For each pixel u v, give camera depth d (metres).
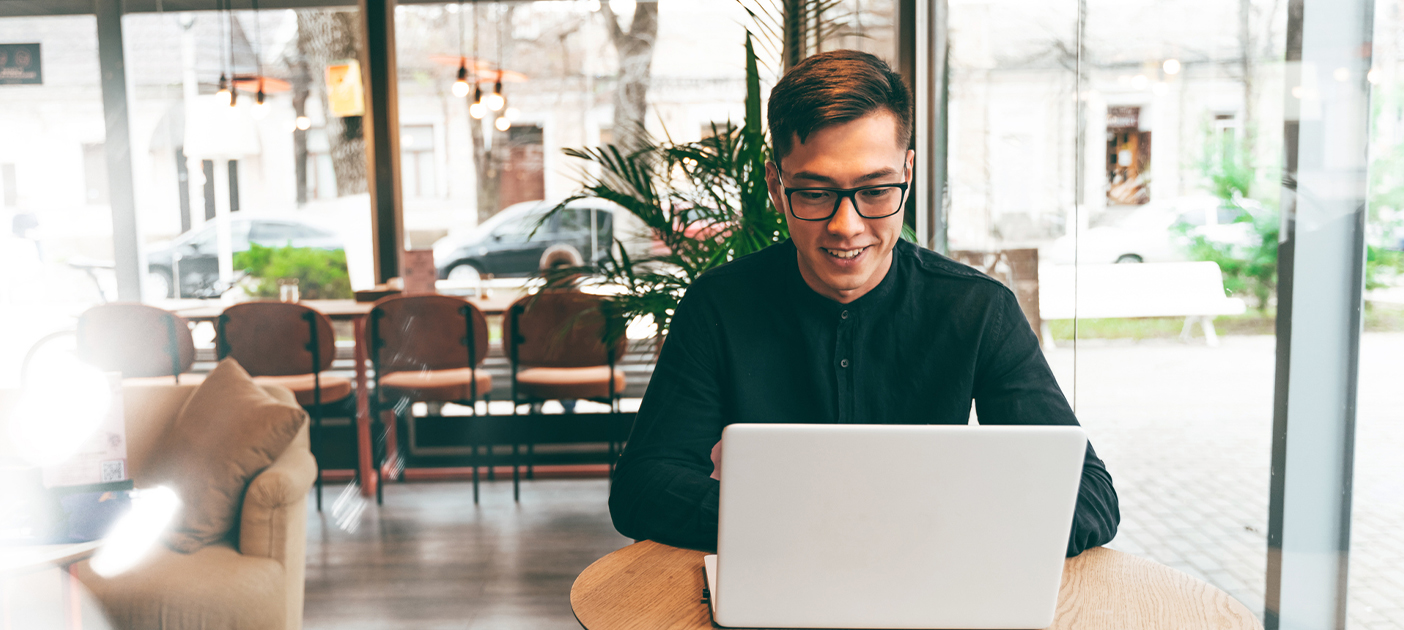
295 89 4.54
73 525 1.60
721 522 0.76
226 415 2.23
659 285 2.41
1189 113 1.53
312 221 4.61
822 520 0.75
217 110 4.50
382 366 3.92
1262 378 1.38
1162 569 0.99
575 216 4.67
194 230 4.55
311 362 3.85
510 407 4.59
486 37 4.59
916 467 0.74
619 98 4.62
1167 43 1.60
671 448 1.12
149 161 4.48
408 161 4.64
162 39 4.43
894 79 0.96
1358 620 1.24
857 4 3.18
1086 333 1.97
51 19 4.37
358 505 3.92
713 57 4.61
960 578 0.76
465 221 4.68
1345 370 1.25
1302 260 1.29
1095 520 0.98
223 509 2.11
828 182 0.95
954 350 1.14
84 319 3.60
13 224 4.41
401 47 4.58
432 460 4.56
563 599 2.82
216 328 3.82
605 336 2.93
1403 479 1.16
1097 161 1.90
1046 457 0.73
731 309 1.17
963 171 2.78
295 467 2.18
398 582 2.98
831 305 1.13
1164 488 1.64
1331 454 1.28
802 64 0.99
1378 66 1.16
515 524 3.63
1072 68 2.02
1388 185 1.16
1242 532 1.43
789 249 1.18
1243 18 1.39
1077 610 0.88
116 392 1.80
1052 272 2.13
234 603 1.93
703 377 1.16
